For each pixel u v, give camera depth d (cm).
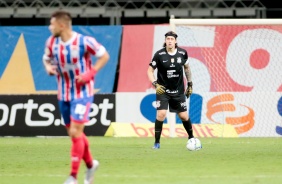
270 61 6159
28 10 7562
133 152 4394
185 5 7688
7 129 6147
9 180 3006
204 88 6141
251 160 3844
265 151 4469
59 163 3762
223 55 6166
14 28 6406
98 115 6112
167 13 7650
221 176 3073
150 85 6256
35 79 6369
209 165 3572
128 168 3447
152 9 7638
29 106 6147
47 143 5309
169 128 5978
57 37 2780
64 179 3039
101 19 7738
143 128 6094
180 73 4531
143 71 6297
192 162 3734
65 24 2744
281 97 6125
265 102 6125
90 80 2780
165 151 4472
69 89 2772
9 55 6397
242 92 6141
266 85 6141
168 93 4566
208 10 7638
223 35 6172
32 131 6125
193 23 5838
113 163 3700
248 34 6172
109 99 6131
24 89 6372
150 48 6316
